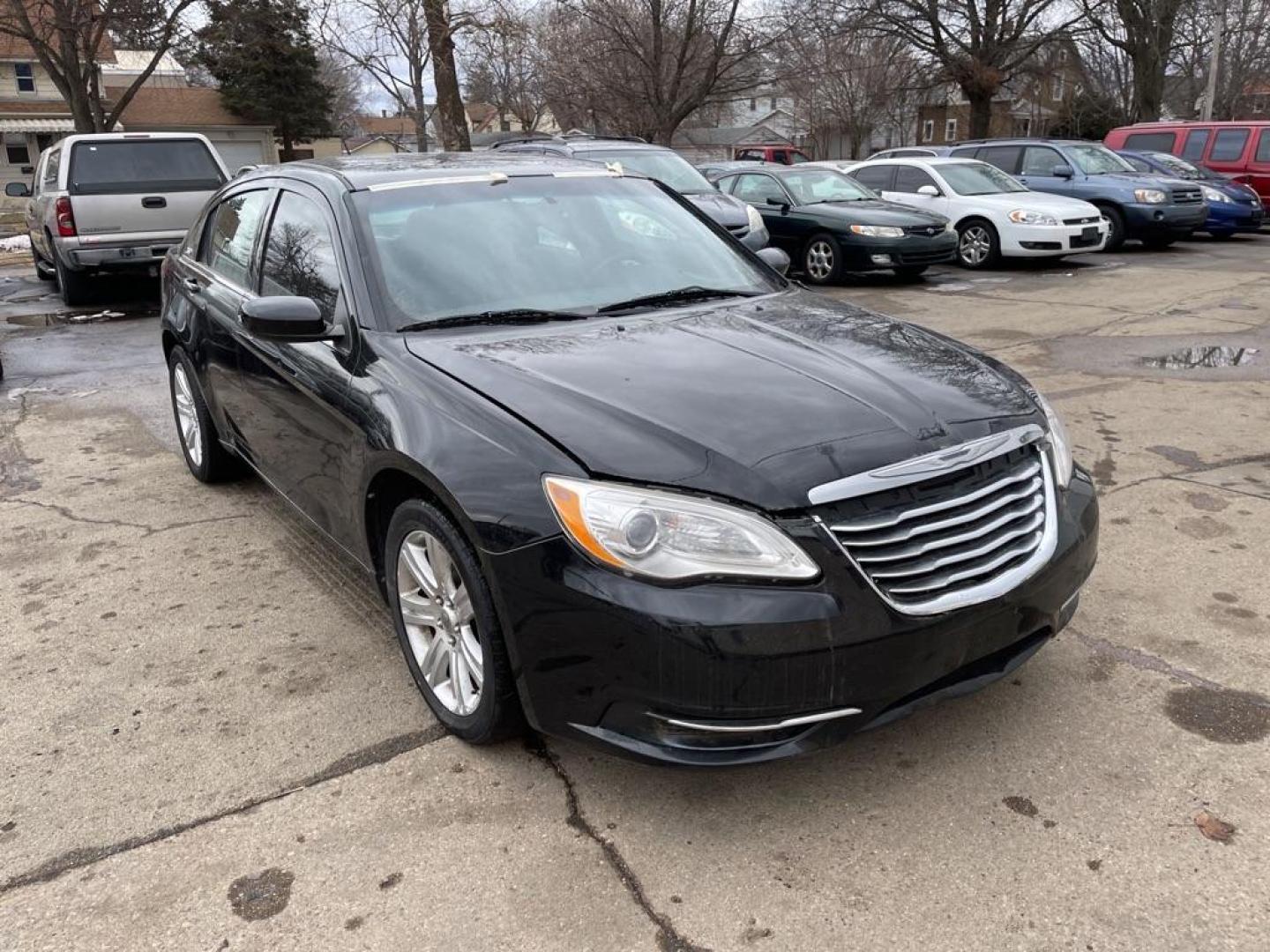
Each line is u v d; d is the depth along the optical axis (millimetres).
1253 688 3186
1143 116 32125
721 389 2795
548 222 3904
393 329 3314
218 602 4012
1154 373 7430
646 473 2449
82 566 4395
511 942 2287
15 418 6906
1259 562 4090
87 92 27031
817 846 2549
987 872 2441
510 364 2986
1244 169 18391
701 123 44562
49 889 2492
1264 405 6465
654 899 2398
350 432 3230
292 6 30453
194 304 4871
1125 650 3434
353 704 3262
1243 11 39188
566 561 2443
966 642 2531
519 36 20281
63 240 10906
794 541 2365
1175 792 2701
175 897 2453
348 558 4348
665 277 3869
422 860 2551
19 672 3518
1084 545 2885
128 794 2842
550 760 2938
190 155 11547
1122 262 14344
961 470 2596
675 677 2338
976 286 12281
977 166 14797
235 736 3104
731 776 2834
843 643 2355
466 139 18812
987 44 30281
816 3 29984
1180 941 2221
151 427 6617
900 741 2965
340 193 3770
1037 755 2879
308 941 2311
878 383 2873
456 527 2779
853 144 52438
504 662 2713
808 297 3943
